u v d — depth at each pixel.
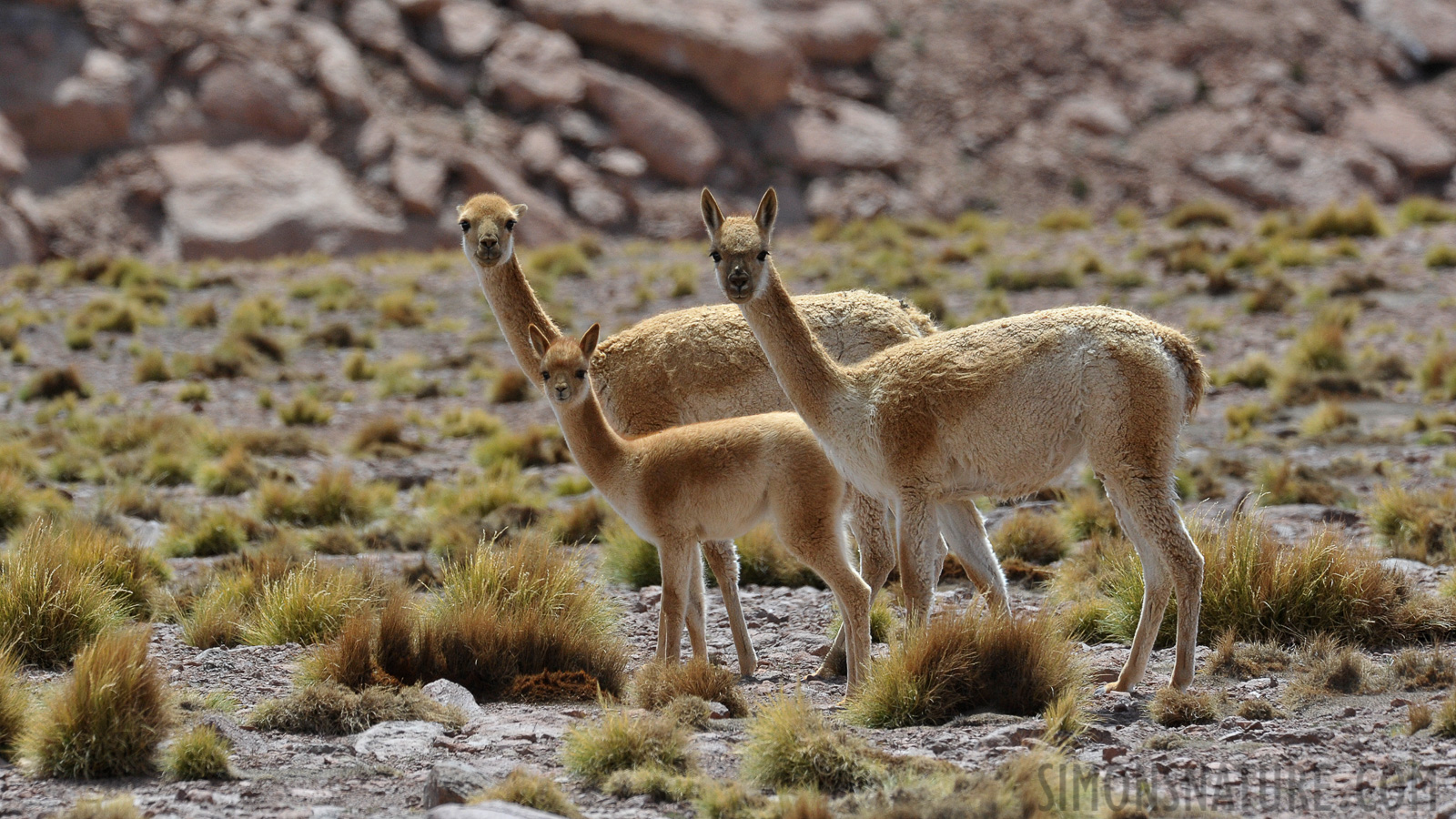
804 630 22.77
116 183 95.56
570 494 38.12
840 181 112.06
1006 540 27.91
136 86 99.56
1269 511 30.84
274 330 66.00
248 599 23.78
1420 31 130.38
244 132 100.81
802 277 73.19
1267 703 16.19
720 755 14.91
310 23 108.94
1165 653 19.80
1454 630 19.88
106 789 13.99
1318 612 20.03
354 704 16.52
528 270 78.44
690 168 108.31
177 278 76.69
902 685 16.34
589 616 20.89
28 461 39.94
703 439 17.72
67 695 14.88
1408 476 34.59
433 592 22.41
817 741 13.85
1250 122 119.31
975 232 92.44
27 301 69.81
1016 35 127.81
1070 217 92.31
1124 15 130.88
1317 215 78.56
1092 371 16.41
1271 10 130.50
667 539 17.94
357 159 100.88
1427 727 15.06
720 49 113.06
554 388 17.92
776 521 17.59
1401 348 53.44
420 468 42.03
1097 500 30.12
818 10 124.06
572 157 107.56
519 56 110.88
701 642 19.08
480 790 12.95
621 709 16.42
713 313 21.12
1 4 99.38
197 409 50.59
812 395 17.67
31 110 95.62
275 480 38.41
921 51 125.69
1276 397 47.59
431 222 98.69
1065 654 17.02
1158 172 116.31
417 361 58.88
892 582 25.36
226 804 13.28
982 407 16.80
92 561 24.09
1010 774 12.92
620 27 113.12
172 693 16.27
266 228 94.62
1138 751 14.66
